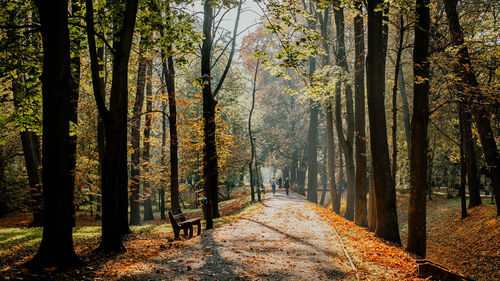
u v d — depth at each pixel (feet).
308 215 58.08
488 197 95.76
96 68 28.71
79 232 42.73
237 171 119.14
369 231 50.39
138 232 43.11
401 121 112.68
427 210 89.71
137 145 70.74
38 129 42.75
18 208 72.74
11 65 35.94
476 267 44.42
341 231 43.70
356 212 58.75
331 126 87.20
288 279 22.58
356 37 59.77
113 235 29.48
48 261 22.89
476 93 37.81
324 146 145.28
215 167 58.03
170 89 58.23
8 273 20.65
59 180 23.35
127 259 26.61
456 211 75.15
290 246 32.86
